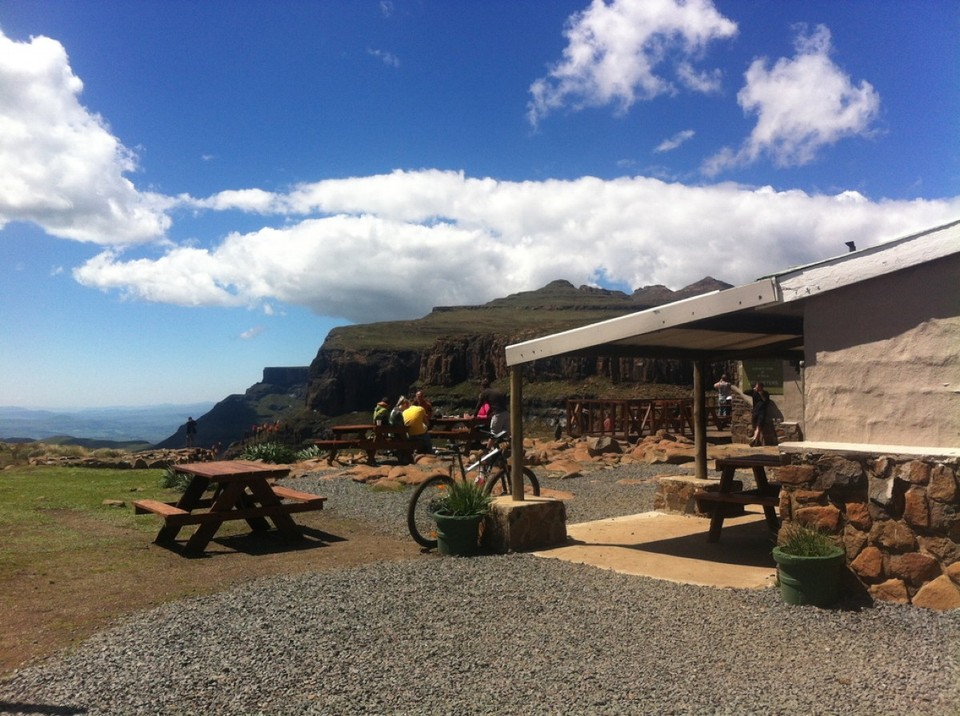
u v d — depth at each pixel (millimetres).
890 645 4137
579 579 5652
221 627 4664
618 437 22281
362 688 3697
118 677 3900
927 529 4656
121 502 10094
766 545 6996
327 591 5414
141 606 5426
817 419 5473
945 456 4586
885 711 3320
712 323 6305
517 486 7176
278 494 8391
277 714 3439
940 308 4840
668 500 8977
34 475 13828
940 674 3703
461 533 6801
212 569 6648
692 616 4707
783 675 3756
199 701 3594
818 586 4805
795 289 5406
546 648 4184
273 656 4141
